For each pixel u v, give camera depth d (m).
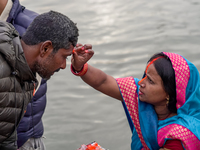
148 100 1.89
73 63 1.99
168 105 1.88
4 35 1.61
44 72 1.75
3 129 1.76
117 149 4.06
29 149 2.50
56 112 4.80
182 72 1.79
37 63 1.72
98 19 8.35
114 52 6.52
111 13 8.86
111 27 7.82
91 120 4.63
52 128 4.47
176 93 1.81
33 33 1.67
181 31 7.54
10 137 1.83
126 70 5.80
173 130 1.81
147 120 1.92
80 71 2.02
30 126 2.42
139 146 2.06
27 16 2.44
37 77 2.27
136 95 2.02
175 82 1.79
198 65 5.93
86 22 8.14
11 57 1.62
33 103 2.38
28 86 1.83
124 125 4.52
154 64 1.84
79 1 9.73
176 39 7.09
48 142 4.19
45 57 1.70
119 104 5.00
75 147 4.11
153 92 1.85
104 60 6.19
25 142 2.46
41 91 2.42
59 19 1.68
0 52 1.63
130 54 6.43
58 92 5.27
